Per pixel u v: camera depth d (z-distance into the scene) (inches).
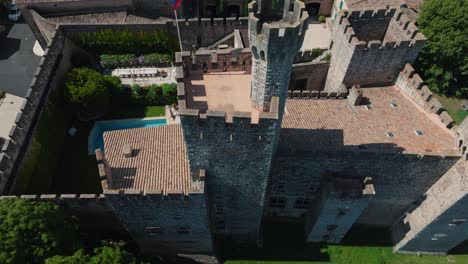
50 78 1888.5
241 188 1284.4
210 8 2603.3
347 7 2255.2
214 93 1072.8
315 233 1648.6
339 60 1654.8
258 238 1697.8
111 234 1576.0
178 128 1464.1
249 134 1005.2
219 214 1480.1
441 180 1411.2
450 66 2217.0
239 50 1099.9
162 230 1416.1
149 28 2129.7
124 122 2073.1
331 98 1598.2
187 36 2096.5
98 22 2167.8
